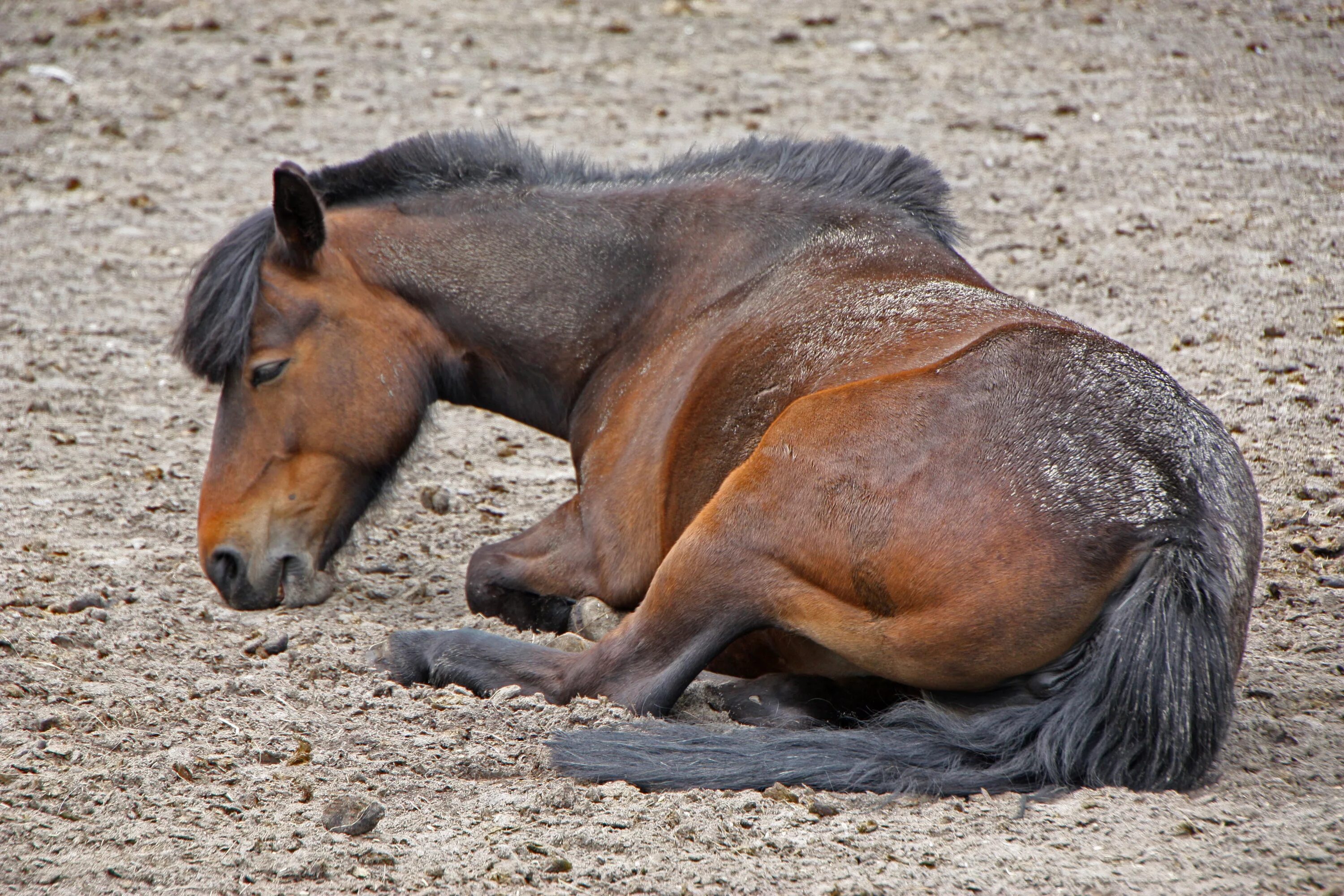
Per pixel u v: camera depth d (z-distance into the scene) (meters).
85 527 10.41
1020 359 6.77
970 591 6.23
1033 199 18.05
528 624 8.80
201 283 8.41
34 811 5.96
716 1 28.45
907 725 6.42
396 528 10.98
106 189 19.58
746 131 20.84
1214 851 5.59
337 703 7.30
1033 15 26.72
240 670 7.82
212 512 8.53
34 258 17.23
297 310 8.47
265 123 22.02
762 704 7.31
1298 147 19.45
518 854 5.73
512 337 8.88
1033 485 6.30
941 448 6.50
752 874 5.56
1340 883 5.38
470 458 12.58
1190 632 5.90
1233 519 6.39
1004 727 6.20
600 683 7.24
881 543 6.45
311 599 8.98
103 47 25.81
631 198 8.91
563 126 21.25
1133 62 23.75
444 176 9.11
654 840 5.86
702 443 7.77
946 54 24.67
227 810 6.09
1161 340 13.71
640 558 8.10
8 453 11.91
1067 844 5.67
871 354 7.30
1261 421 11.88
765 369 7.70
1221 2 26.97
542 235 8.88
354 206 9.10
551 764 6.57
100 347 14.73
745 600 6.82
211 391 13.84
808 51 25.17
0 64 24.48
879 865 5.59
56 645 7.88
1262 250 16.02
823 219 8.48
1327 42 24.30
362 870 5.62
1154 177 18.62
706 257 8.61
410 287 8.83
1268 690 7.56
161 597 9.00
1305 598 9.01
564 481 12.07
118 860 5.62
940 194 8.81
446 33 26.70
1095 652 6.07
